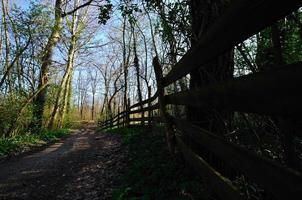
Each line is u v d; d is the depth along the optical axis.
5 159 9.24
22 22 14.24
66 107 34.75
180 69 3.50
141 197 3.89
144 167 5.18
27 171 7.16
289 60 2.93
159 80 5.17
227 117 3.21
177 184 3.92
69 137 19.20
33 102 17.17
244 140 2.80
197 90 2.60
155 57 5.29
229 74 3.47
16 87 15.77
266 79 1.23
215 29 1.91
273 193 1.22
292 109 1.06
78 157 8.77
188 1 4.67
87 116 80.94
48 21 14.85
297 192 1.03
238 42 1.64
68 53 24.78
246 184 2.70
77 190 5.18
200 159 2.93
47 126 21.94
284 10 1.12
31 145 12.91
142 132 10.18
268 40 3.02
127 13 6.67
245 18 1.42
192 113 3.96
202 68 3.43
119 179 5.24
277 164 1.20
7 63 15.51
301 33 2.11
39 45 16.06
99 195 4.64
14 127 14.97
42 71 17.98
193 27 4.16
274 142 2.53
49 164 7.94
